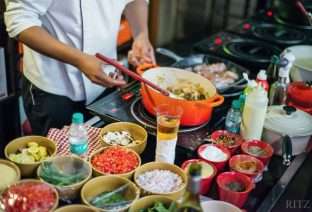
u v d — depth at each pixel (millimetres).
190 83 1776
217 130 1654
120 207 1255
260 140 1612
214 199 1396
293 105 1820
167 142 1432
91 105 1756
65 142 1566
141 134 1584
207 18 3877
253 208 1380
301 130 1593
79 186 1304
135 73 1727
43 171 1342
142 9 2146
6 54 2268
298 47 2178
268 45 2377
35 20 1761
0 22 2160
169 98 1580
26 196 1229
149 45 2070
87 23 1890
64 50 1721
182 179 1368
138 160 1439
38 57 1971
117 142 1539
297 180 1542
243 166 1472
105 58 1693
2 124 2426
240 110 1634
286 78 1766
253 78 2068
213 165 1454
